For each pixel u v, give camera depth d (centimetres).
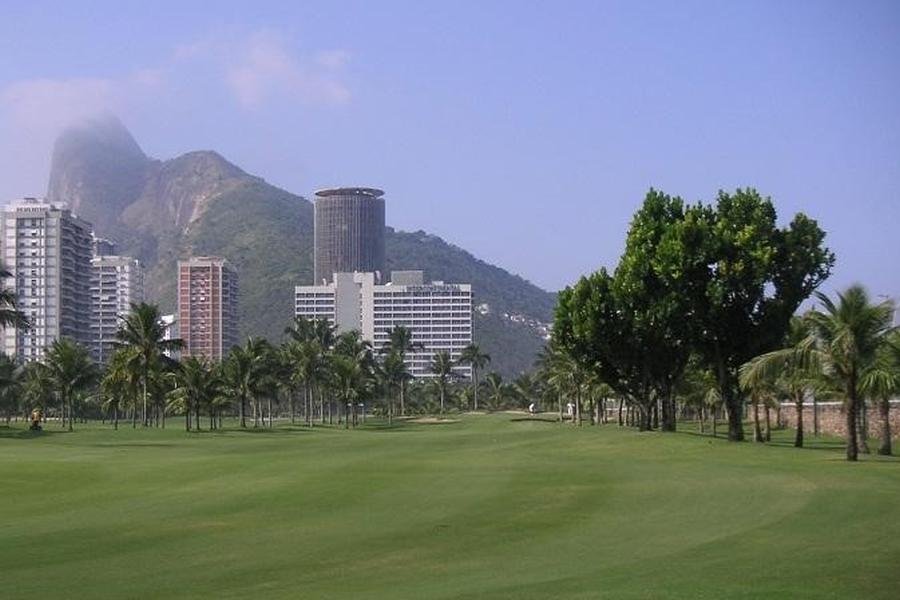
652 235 7575
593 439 7581
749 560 2164
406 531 2716
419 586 1962
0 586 2002
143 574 2125
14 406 17562
